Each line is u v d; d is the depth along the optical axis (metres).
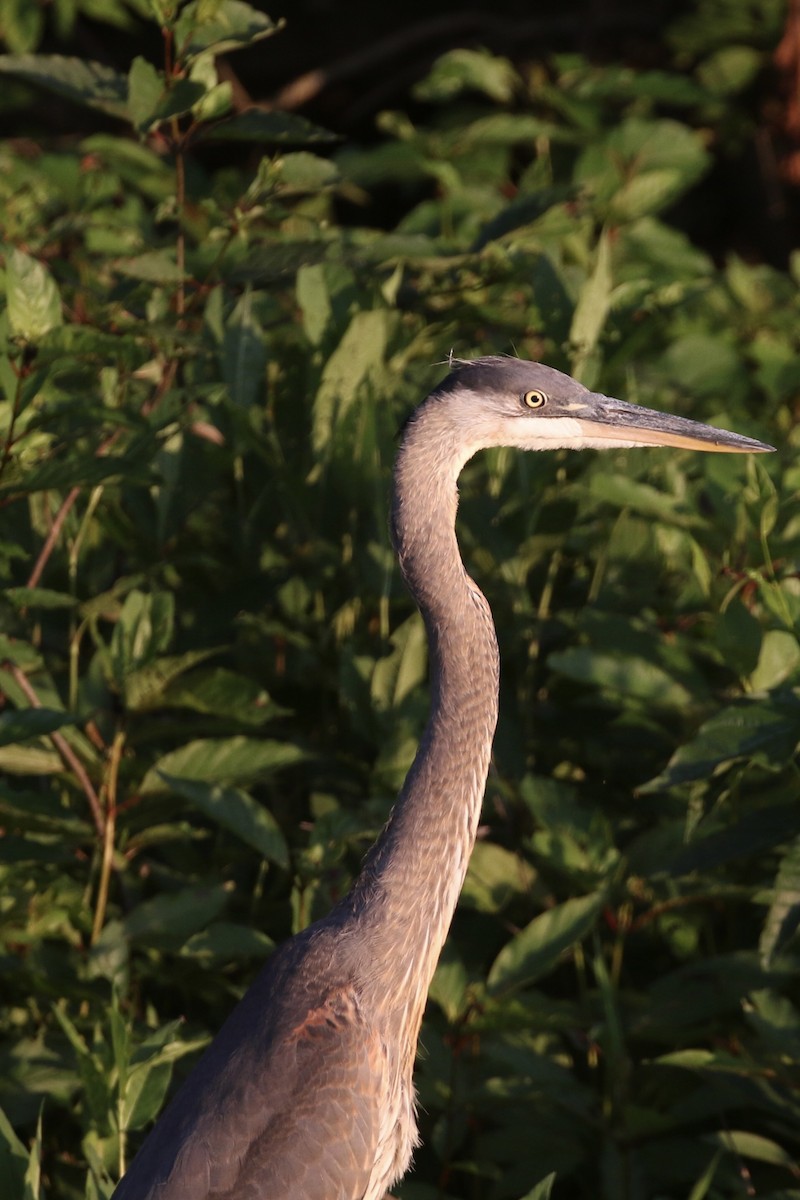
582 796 9.29
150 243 10.73
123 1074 6.66
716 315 12.82
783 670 7.91
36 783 9.12
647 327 10.60
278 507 10.14
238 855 8.74
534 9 23.64
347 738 9.51
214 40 9.32
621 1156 7.64
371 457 9.43
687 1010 7.79
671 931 8.56
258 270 9.68
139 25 23.52
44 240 10.45
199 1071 6.42
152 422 7.80
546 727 9.37
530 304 10.78
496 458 9.95
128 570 10.13
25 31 18.08
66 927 8.18
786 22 17.95
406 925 6.70
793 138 18.12
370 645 9.73
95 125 22.23
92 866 8.16
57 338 7.33
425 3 24.08
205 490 9.73
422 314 11.05
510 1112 7.89
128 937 7.84
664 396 11.00
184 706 8.30
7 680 8.02
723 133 19.20
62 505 8.62
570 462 9.73
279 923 8.60
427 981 6.86
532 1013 7.31
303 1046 6.31
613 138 13.17
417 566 6.94
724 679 9.16
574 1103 7.63
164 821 8.66
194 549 10.16
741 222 20.19
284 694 9.65
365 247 10.47
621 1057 7.54
